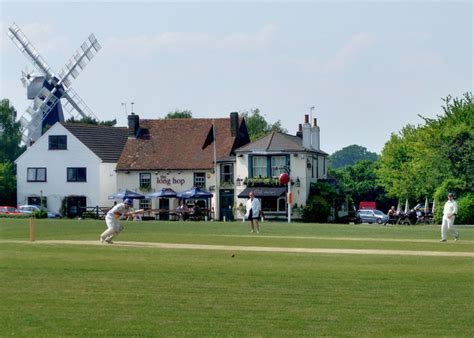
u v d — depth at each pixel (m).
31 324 23.12
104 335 22.02
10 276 30.22
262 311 24.64
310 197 102.56
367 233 55.78
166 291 27.44
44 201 116.25
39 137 125.12
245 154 104.12
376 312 24.58
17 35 132.50
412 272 31.12
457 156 85.75
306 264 33.44
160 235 51.34
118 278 29.77
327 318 23.84
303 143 103.62
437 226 74.50
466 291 27.47
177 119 114.25
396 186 120.25
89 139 116.12
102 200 114.62
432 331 22.55
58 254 37.06
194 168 107.19
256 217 56.25
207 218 101.94
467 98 93.94
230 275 30.33
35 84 132.88
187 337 21.83
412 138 123.25
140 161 110.06
